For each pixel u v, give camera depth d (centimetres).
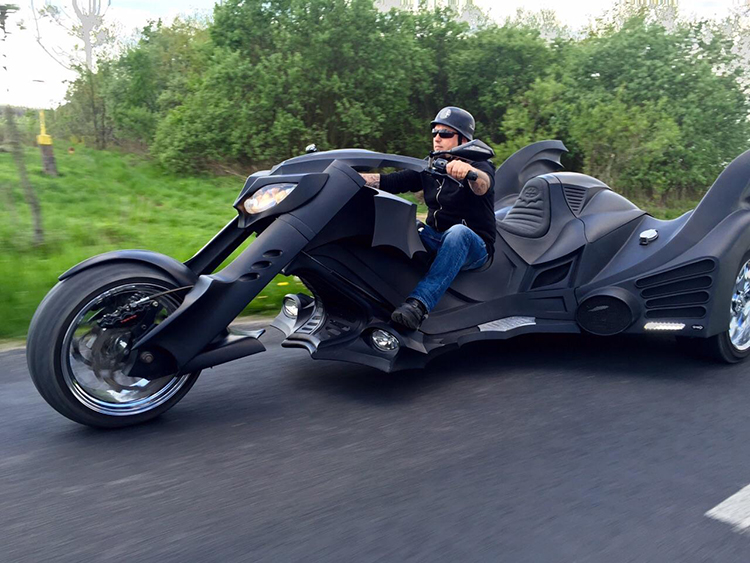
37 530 227
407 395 356
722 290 395
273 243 314
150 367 297
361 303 352
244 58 1541
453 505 248
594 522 239
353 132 1554
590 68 1579
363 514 241
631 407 346
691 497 257
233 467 273
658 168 1483
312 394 355
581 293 416
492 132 1742
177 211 1017
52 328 282
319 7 1509
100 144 1880
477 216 376
